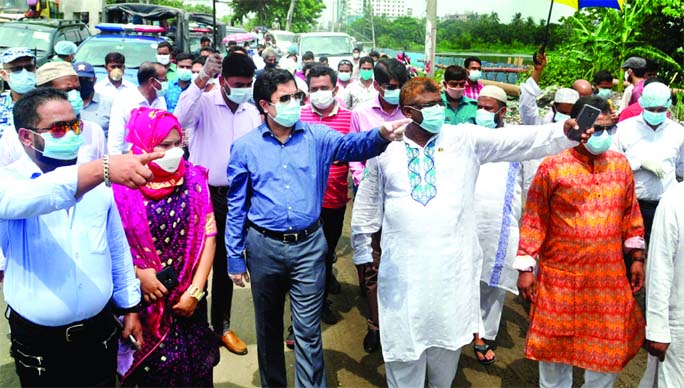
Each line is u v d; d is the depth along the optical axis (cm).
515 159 287
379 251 385
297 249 298
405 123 273
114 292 243
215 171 383
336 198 421
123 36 1052
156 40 1054
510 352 400
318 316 308
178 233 269
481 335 313
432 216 287
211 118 385
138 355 266
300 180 298
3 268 261
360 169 412
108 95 535
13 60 406
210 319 430
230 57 370
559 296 291
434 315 293
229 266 309
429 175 289
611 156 289
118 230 239
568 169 285
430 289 290
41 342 218
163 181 263
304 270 300
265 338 315
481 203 375
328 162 305
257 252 301
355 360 385
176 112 380
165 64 863
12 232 210
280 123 294
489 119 379
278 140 302
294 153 299
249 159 301
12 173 211
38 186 184
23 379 228
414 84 278
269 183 297
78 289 215
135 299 247
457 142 290
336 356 390
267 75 289
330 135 303
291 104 288
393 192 294
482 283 382
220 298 386
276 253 297
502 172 373
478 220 374
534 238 296
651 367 289
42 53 1052
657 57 1028
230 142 386
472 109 447
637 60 623
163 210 264
